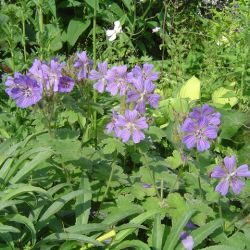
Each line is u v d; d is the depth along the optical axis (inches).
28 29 36.5
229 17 38.7
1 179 18.1
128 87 18.7
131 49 38.1
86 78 20.6
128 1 40.3
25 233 17.6
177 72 36.1
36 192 18.4
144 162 19.8
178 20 42.5
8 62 28.0
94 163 20.2
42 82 18.0
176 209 18.1
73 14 42.0
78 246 17.4
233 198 19.8
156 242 17.2
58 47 33.5
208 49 36.3
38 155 18.3
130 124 17.4
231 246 17.2
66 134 20.0
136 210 18.2
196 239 17.3
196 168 20.0
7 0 32.9
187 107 27.3
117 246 17.0
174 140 18.1
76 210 18.1
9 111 26.5
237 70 31.7
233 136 27.6
